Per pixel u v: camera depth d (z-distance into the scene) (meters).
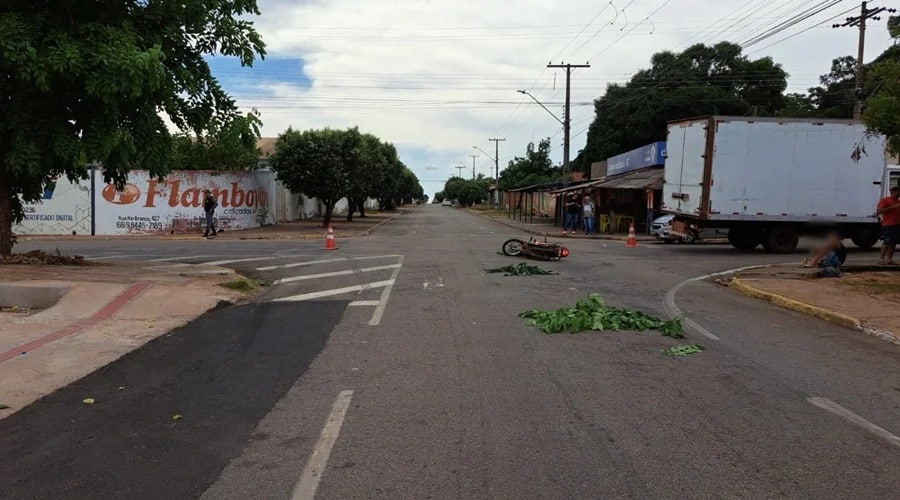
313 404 5.59
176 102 13.14
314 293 11.68
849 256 19.78
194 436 4.84
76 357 7.11
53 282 10.68
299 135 32.34
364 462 4.38
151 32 12.60
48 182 13.83
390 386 6.10
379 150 49.31
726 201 20.02
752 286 12.32
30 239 25.95
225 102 14.17
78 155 11.70
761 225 20.81
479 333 8.35
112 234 28.47
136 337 8.15
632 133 42.91
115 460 4.39
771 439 4.84
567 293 11.73
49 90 11.09
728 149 19.84
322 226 35.31
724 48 44.91
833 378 6.52
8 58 10.48
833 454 4.57
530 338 8.09
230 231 30.66
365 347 7.63
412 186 106.69
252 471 4.23
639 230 34.47
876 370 6.85
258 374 6.52
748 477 4.18
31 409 5.43
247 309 10.17
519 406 5.53
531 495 3.91
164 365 6.86
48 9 11.66
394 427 5.04
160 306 9.81
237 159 34.91
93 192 28.22
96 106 11.82
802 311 10.25
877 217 20.05
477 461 4.40
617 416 5.30
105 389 6.00
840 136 19.95
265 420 5.19
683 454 4.54
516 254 18.67
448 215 68.94
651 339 8.12
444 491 3.96
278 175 32.66
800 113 44.00
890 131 11.36
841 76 44.94
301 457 4.46
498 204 104.06
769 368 6.86
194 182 29.61
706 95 40.53
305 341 7.96
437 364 6.87
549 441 4.75
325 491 3.96
